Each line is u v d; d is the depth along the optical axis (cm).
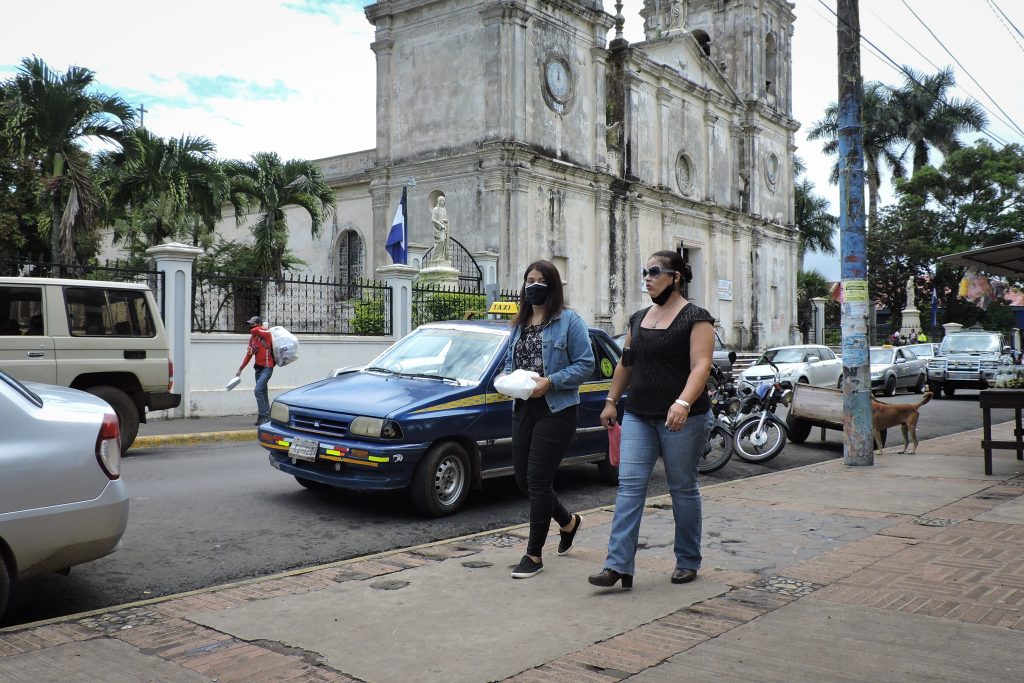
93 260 2898
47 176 2100
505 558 542
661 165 3375
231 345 1541
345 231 3206
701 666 351
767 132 4134
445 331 827
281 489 814
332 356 1705
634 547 465
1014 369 947
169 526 655
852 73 1010
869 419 982
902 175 4962
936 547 556
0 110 2089
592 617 417
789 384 1320
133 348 1009
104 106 2052
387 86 2914
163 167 2372
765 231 4094
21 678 340
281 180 2730
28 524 400
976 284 1248
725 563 524
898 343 3881
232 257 2939
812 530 619
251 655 368
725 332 3778
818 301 4478
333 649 375
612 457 497
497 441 745
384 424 672
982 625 398
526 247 2684
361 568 519
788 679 337
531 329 513
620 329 3094
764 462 1102
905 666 349
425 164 2786
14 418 404
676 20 3669
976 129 4766
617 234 3095
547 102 2805
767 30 4134
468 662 358
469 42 2720
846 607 428
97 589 498
